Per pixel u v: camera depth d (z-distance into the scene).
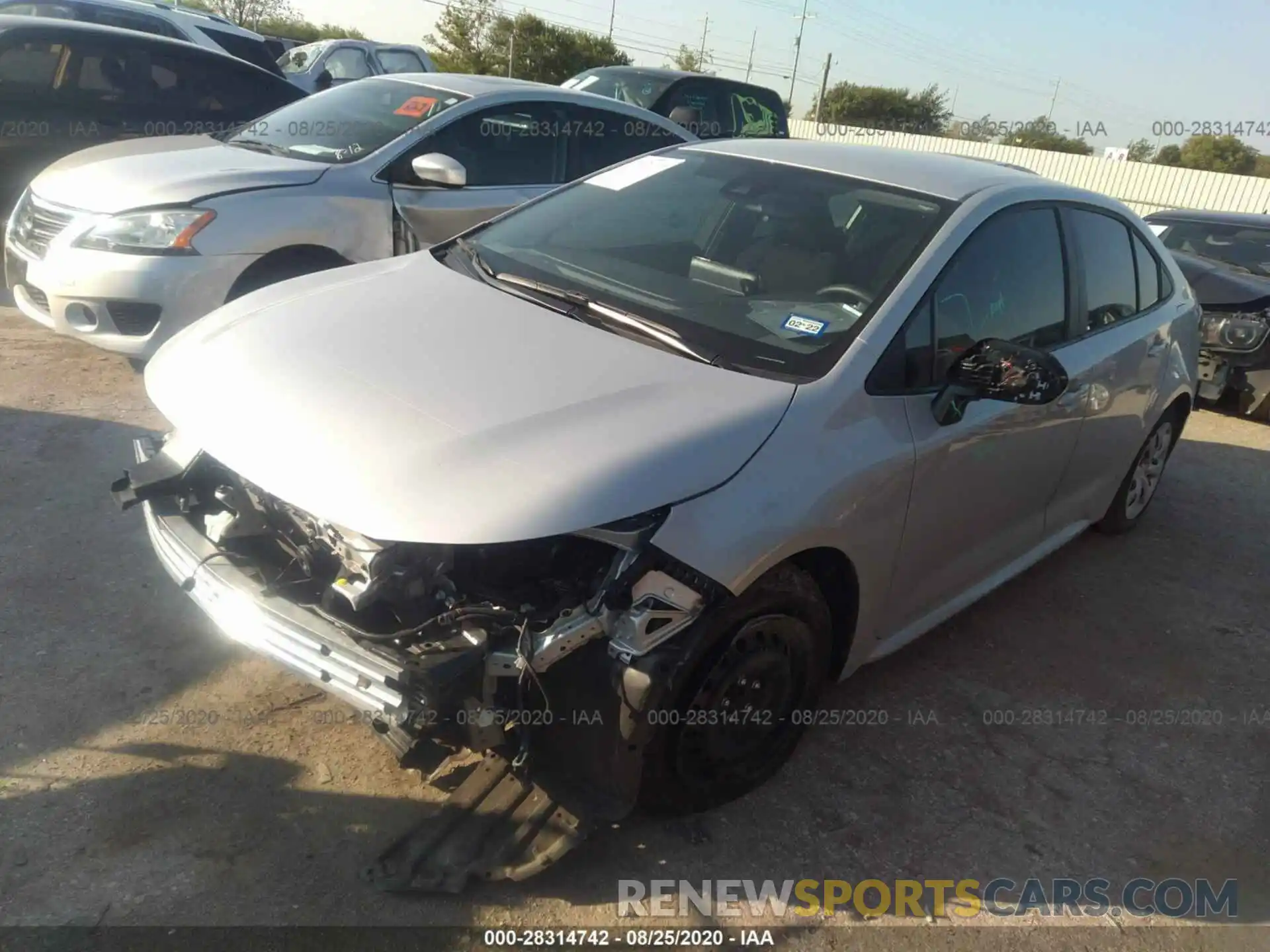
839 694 3.43
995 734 3.35
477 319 2.91
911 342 2.94
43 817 2.47
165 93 7.38
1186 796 3.17
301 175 5.18
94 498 4.01
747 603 2.47
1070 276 3.78
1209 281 7.66
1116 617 4.28
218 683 3.04
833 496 2.61
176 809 2.55
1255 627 4.34
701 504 2.36
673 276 3.23
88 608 3.31
